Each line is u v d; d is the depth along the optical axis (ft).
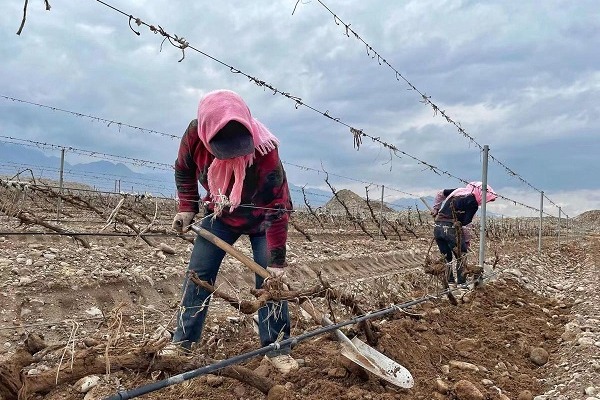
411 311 19.72
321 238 53.57
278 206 13.08
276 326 13.52
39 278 18.81
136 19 10.57
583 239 106.11
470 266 25.95
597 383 14.11
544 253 62.39
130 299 20.20
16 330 15.43
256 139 12.23
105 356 8.46
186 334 13.17
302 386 12.50
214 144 11.50
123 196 14.58
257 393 12.07
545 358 17.10
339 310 19.92
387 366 12.67
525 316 23.40
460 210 28.45
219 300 21.80
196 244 13.47
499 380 14.51
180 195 13.46
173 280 23.00
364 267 38.29
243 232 13.57
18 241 25.17
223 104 11.53
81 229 27.27
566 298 31.09
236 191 12.18
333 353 14.51
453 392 12.70
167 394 11.89
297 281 29.68
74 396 11.44
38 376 8.09
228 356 14.85
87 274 20.15
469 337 18.84
